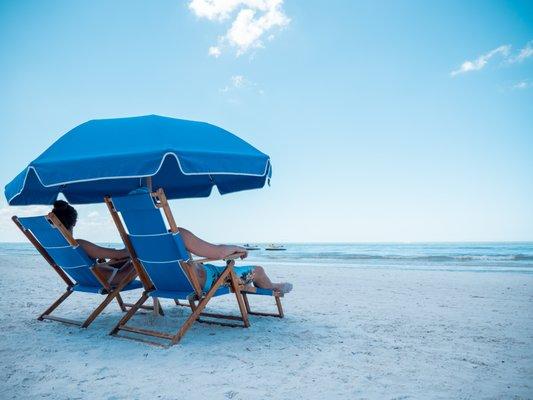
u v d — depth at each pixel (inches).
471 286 324.5
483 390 93.1
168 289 139.4
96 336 139.1
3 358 115.2
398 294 269.0
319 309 203.5
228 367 107.7
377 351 124.8
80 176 109.3
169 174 195.5
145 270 139.4
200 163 111.3
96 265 142.1
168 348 123.3
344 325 163.2
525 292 283.0
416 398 88.1
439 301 235.5
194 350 122.4
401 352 123.7
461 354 121.9
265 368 107.3
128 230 130.2
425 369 107.7
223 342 132.0
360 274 466.0
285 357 117.3
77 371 104.2
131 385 94.6
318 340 137.6
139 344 129.0
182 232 130.6
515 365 111.7
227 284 146.9
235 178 199.2
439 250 1931.6
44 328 151.5
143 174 104.0
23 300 227.3
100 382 96.5
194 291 132.1
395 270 557.6
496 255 1235.9
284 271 528.7
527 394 90.8
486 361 115.0
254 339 136.6
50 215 132.9
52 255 151.8
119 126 131.8
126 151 110.9
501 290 296.2
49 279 369.4
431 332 151.4
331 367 108.9
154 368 106.5
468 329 156.9
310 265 761.0
